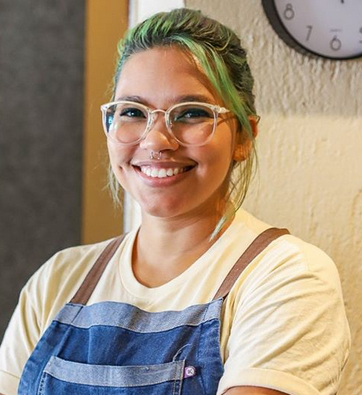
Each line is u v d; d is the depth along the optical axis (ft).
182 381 4.30
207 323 4.40
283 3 5.85
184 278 4.69
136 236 5.13
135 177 4.69
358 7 5.85
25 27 8.61
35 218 8.98
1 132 8.78
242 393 3.98
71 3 8.60
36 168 8.90
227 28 4.77
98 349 4.60
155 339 4.49
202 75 4.53
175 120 4.54
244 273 4.51
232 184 4.99
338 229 6.02
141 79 4.57
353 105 5.97
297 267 4.36
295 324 4.11
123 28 8.55
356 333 5.99
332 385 4.11
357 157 5.98
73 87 8.75
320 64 5.97
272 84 5.98
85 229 9.02
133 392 4.38
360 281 5.99
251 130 4.83
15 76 8.68
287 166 6.02
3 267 9.04
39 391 4.70
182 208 4.62
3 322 9.11
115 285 4.92
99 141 8.89
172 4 6.04
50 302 5.13
